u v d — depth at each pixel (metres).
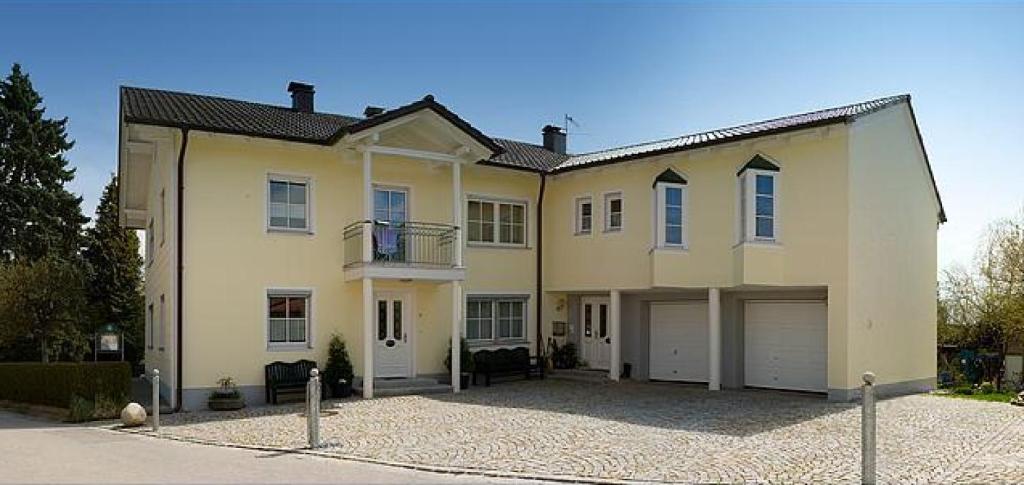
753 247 18.09
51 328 29.97
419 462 10.55
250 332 18.27
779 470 9.91
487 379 21.36
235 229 18.20
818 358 19.09
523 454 11.07
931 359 21.00
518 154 24.61
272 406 17.50
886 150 19.08
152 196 23.03
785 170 18.33
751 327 20.55
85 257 41.28
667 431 13.05
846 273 17.25
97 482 9.26
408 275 19.02
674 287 19.83
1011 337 27.67
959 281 30.42
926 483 9.20
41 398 17.89
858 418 14.53
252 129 18.11
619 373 21.95
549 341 23.53
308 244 19.16
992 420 14.34
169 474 9.73
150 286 24.58
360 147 18.73
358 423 14.27
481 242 22.38
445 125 19.47
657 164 20.58
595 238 22.12
